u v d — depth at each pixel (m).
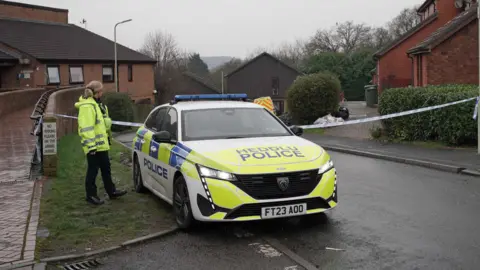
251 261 5.17
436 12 29.31
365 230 6.12
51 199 7.70
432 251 5.30
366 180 9.39
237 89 58.16
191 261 5.23
